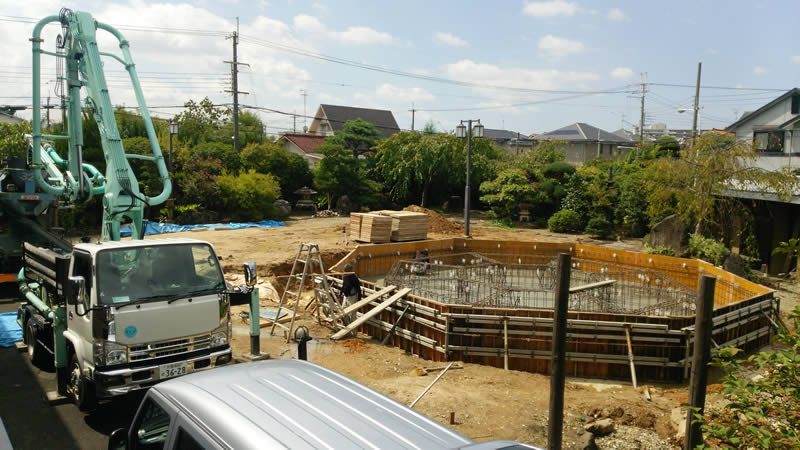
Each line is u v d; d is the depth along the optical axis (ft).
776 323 52.21
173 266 25.53
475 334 44.96
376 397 12.81
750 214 79.10
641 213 103.30
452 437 11.19
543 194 118.01
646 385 42.37
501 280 61.36
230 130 156.04
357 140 147.23
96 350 22.76
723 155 74.43
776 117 92.07
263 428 10.54
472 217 130.21
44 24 40.75
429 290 55.83
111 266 24.07
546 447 26.05
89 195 42.27
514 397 32.30
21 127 113.91
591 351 44.34
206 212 104.63
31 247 33.24
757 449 15.61
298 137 172.04
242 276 59.93
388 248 74.02
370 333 52.65
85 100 41.04
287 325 45.47
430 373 37.14
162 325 23.88
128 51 42.34
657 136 266.16
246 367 14.23
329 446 10.02
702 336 19.60
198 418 11.43
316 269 68.85
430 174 133.08
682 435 28.66
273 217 113.29
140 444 13.29
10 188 47.50
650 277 64.34
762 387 15.28
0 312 43.06
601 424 29.53
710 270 65.00
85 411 26.03
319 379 13.46
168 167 105.91
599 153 206.59
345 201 127.24
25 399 27.30
